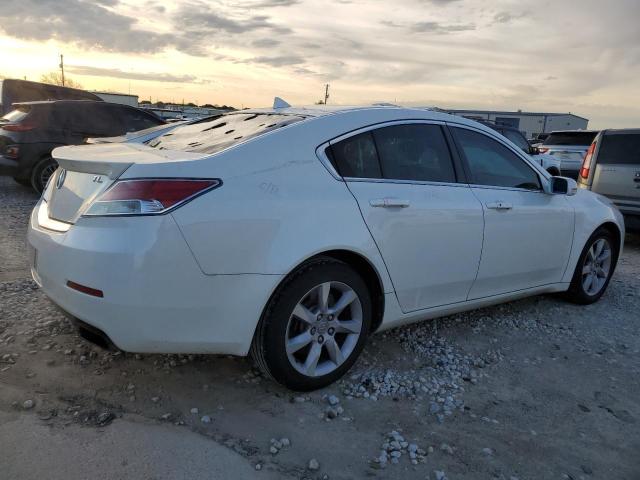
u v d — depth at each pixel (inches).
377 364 142.0
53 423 107.1
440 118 150.9
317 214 118.0
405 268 135.2
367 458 104.0
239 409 117.0
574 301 197.8
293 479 96.9
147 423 109.6
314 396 124.4
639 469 106.3
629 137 302.7
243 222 108.5
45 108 367.2
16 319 151.7
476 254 150.6
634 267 263.7
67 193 116.0
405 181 137.2
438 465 103.3
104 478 93.2
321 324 123.5
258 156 115.9
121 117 398.9
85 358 132.9
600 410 126.7
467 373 140.6
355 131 131.7
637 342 167.5
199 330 108.3
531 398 130.3
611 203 207.8
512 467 104.3
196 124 162.1
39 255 116.4
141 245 100.6
